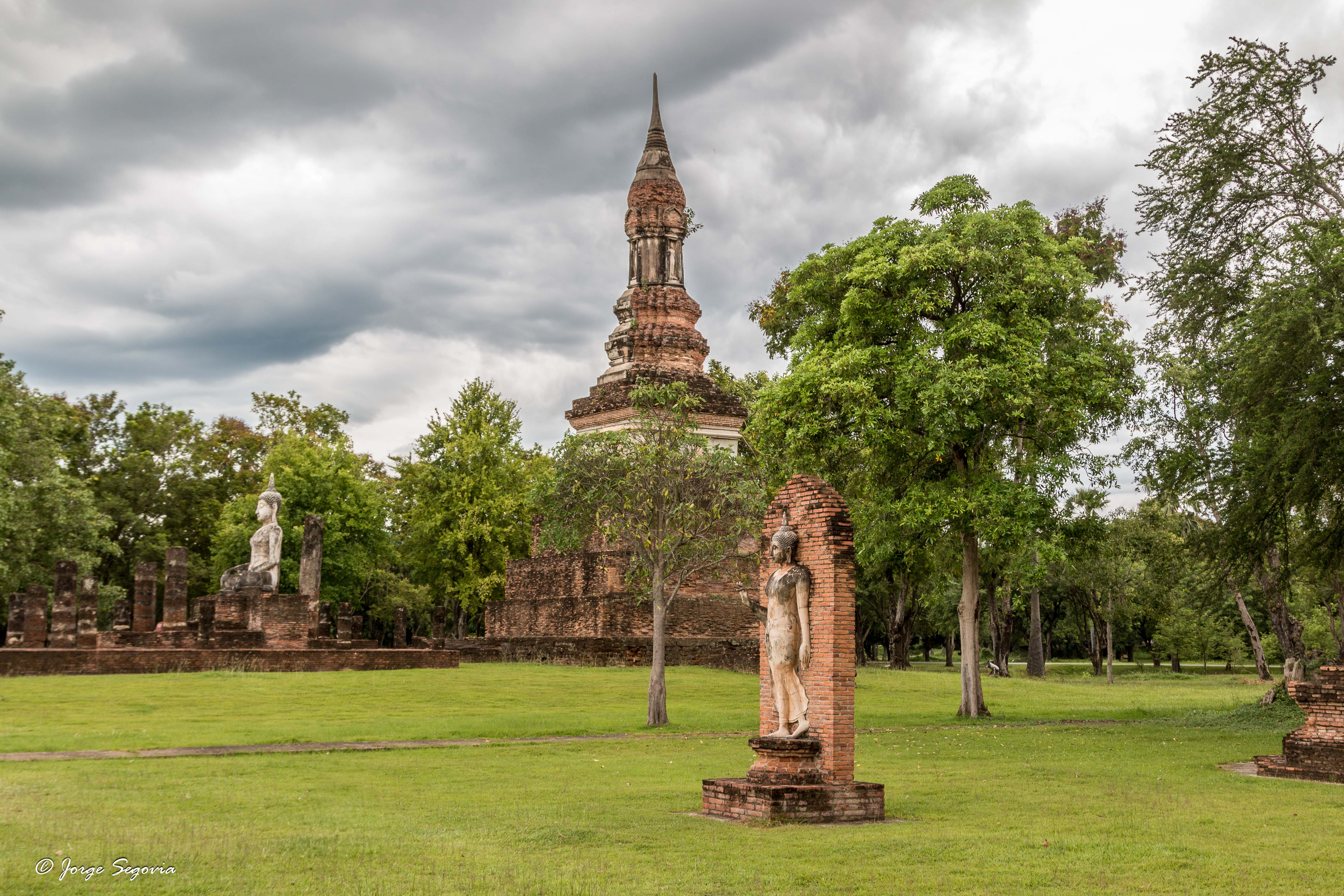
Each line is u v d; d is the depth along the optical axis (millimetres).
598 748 23469
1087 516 33688
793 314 39719
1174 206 30031
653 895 9734
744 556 32875
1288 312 25594
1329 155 28266
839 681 15031
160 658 36938
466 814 14469
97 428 69875
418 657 43438
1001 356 30172
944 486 31594
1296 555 31531
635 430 33156
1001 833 13219
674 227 57781
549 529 33250
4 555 46531
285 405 79688
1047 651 105000
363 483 67125
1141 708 37375
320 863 10969
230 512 63938
